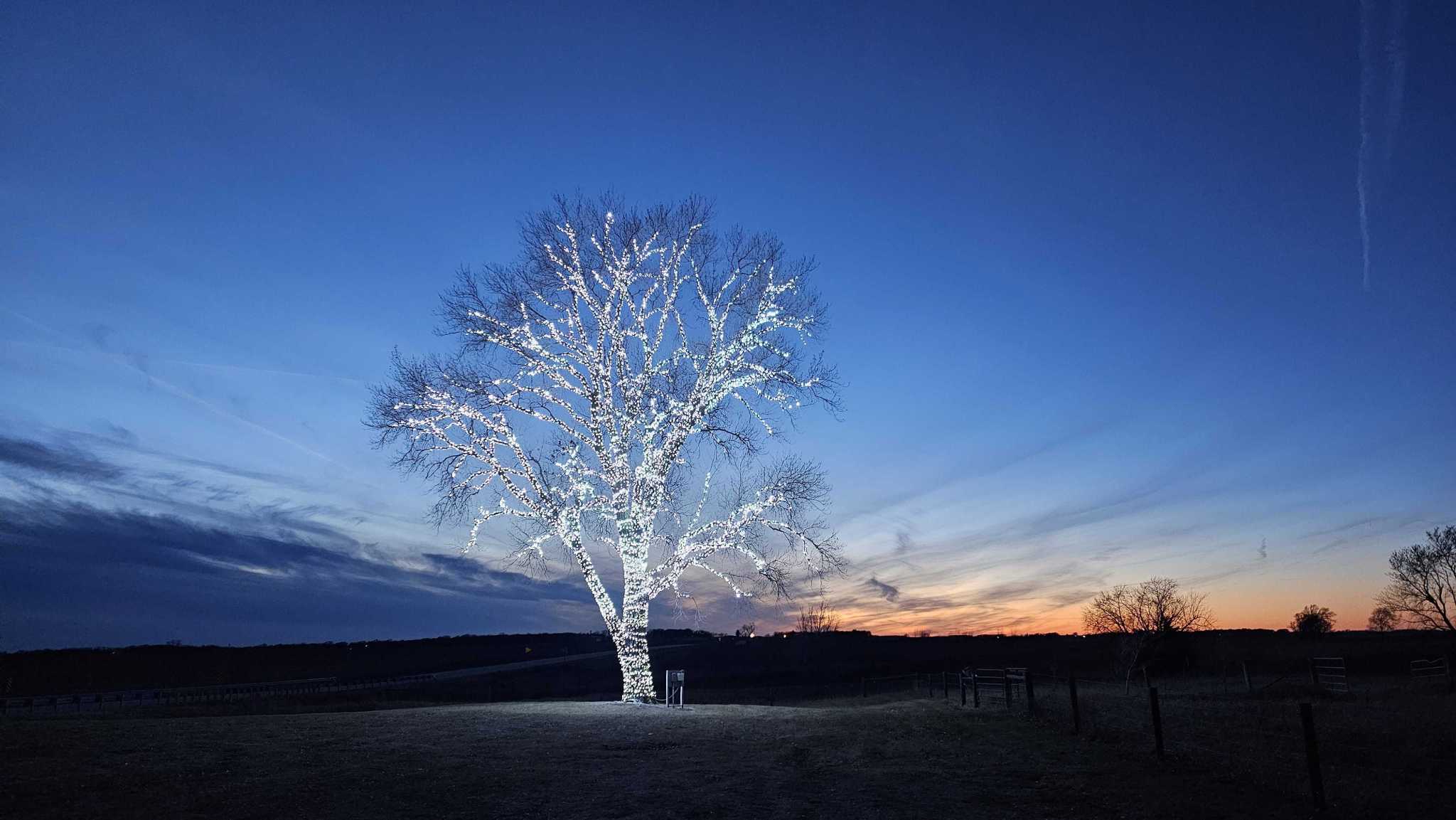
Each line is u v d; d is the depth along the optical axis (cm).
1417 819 1154
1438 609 6162
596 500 3284
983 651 9075
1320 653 5650
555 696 6562
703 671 8419
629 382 3309
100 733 1925
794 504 3322
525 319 3306
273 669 9819
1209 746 1750
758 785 1476
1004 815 1246
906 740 2019
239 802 1276
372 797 1334
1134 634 4853
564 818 1233
